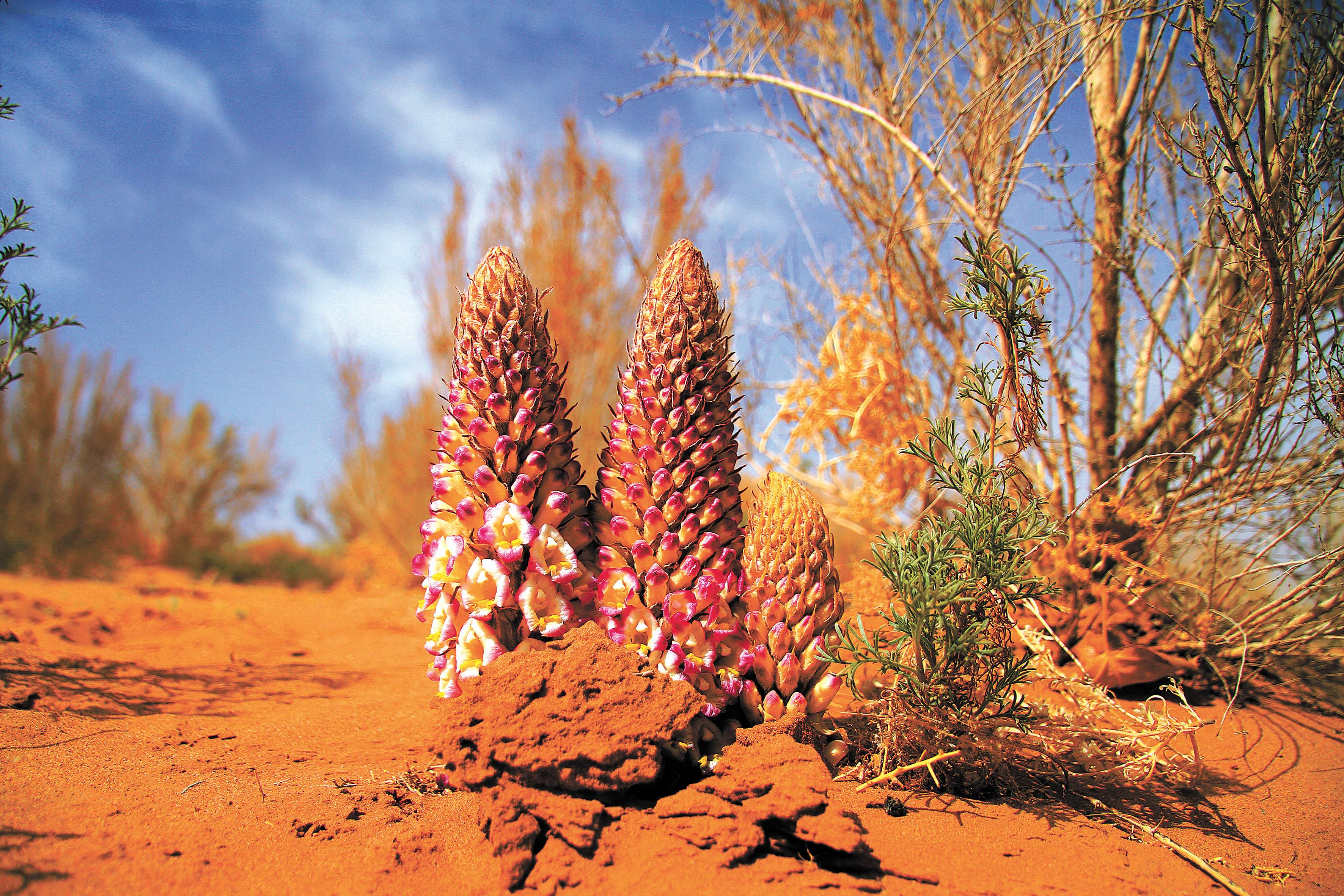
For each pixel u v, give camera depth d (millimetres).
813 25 904
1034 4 777
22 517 1993
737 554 527
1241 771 590
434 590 503
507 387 509
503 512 491
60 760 541
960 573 520
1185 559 778
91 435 2096
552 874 415
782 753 459
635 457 522
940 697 512
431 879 423
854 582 737
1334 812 527
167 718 665
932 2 830
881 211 876
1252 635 735
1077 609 723
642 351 528
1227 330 737
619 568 505
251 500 2781
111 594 1507
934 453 565
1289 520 716
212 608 1384
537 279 1776
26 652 817
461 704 474
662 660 496
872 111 847
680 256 536
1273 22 714
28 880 394
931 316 850
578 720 462
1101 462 783
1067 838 477
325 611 1528
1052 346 750
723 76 872
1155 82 723
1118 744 544
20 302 600
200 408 2695
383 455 2354
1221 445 739
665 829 444
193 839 445
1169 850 473
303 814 479
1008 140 781
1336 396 622
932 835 469
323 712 730
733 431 541
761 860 427
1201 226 732
